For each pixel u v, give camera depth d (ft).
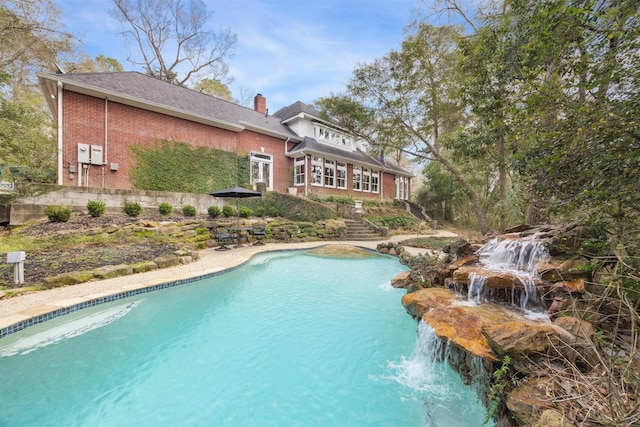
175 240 28.86
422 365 11.25
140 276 19.25
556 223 14.48
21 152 34.86
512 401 6.61
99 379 10.00
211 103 50.70
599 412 5.61
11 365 10.46
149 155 38.73
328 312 16.30
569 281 10.35
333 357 11.82
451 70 30.63
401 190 86.63
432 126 37.40
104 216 29.12
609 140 7.91
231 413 8.68
